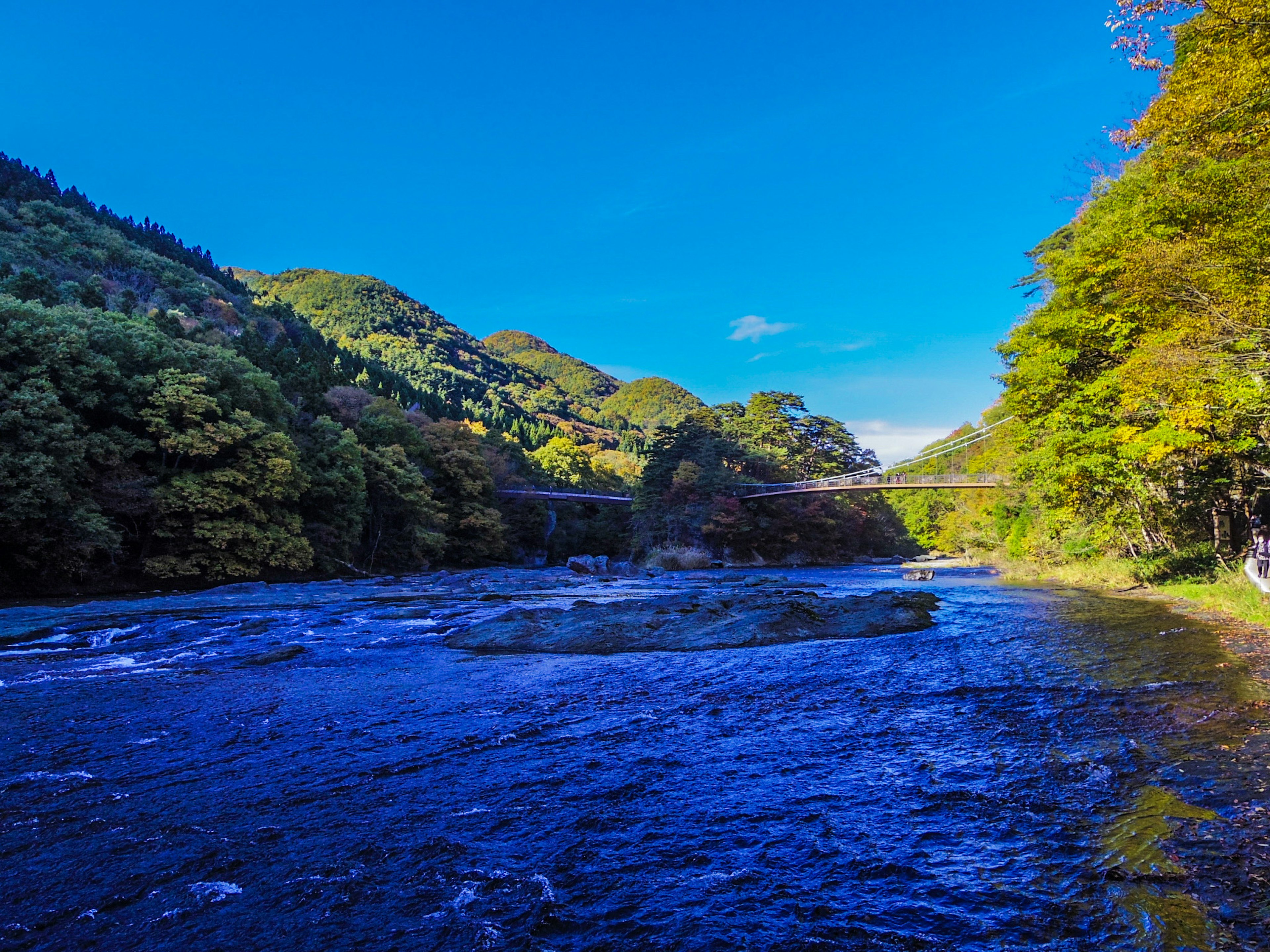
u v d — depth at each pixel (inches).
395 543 2138.3
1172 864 176.9
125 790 257.8
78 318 1379.2
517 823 223.1
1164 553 1107.3
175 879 189.0
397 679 470.6
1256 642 485.1
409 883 184.5
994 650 525.0
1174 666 425.7
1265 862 175.2
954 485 2319.1
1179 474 937.5
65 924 166.7
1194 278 633.0
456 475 2605.8
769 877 183.2
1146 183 741.3
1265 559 733.9
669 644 601.9
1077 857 184.5
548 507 3329.2
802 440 4040.4
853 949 148.5
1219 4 450.6
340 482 1831.9
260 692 431.5
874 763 271.6
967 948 147.3
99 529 1140.5
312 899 177.2
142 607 934.4
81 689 442.6
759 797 240.7
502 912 169.0
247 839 214.1
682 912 166.4
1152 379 687.7
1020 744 287.0
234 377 1638.8
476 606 948.0
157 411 1374.3
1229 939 144.3
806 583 1513.3
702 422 3841.0
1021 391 1064.8
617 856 197.8
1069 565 1339.8
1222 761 251.3
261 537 1465.3
